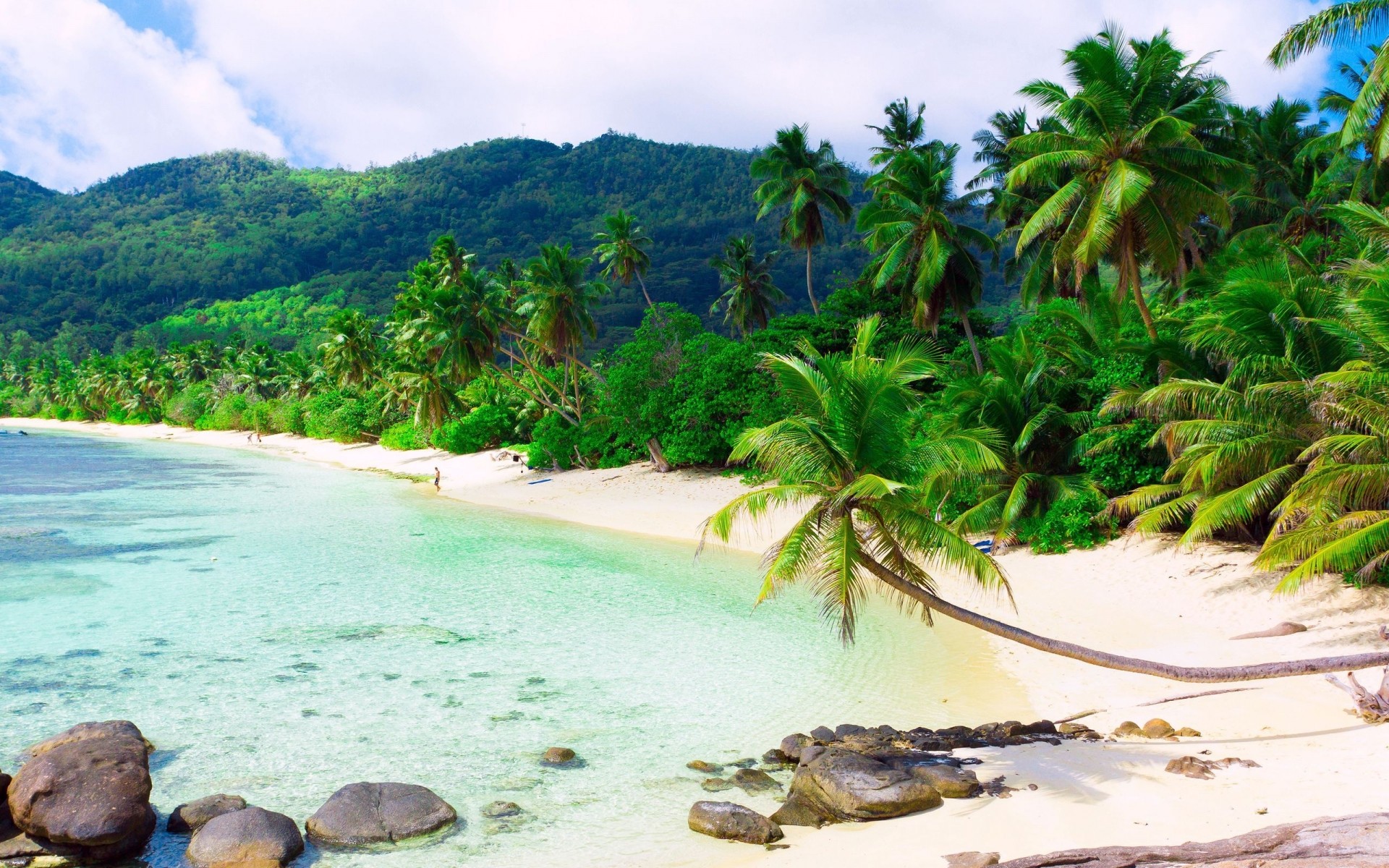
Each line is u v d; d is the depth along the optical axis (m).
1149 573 22.22
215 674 17.12
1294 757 10.38
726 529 12.91
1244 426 19.48
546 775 12.34
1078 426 26.56
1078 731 12.63
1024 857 8.27
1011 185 27.41
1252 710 12.77
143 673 17.16
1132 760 10.97
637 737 13.87
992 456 12.89
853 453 12.87
